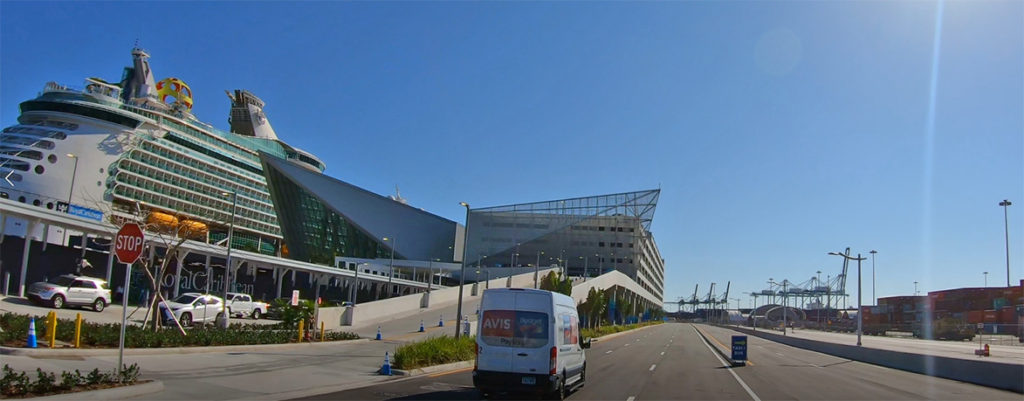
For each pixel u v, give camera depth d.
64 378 11.45
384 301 50.38
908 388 20.28
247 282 76.88
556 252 127.88
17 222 66.75
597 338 51.84
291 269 75.06
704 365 27.89
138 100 101.31
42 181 75.31
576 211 128.88
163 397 12.28
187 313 32.81
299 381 16.19
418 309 55.81
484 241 128.25
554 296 14.77
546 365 13.95
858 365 32.12
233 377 16.02
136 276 56.28
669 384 19.09
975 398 17.83
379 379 17.91
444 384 17.23
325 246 118.94
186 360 18.92
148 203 86.75
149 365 16.97
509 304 14.51
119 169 83.75
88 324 21.17
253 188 110.94
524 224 128.75
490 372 14.09
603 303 75.75
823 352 45.53
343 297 102.75
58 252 49.16
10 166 74.69
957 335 66.69
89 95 87.25
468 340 26.47
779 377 22.83
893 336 80.50
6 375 10.73
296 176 109.69
